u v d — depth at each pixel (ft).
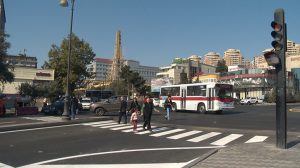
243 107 118.73
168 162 19.75
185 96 80.43
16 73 94.68
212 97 71.56
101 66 490.49
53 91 87.56
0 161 20.06
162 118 60.70
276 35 22.81
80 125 45.01
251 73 209.36
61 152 23.39
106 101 68.39
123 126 43.52
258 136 32.30
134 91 216.95
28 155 22.17
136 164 19.12
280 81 23.08
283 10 22.56
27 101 86.74
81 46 107.96
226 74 232.53
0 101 61.41
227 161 18.85
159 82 246.27
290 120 52.75
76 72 106.73
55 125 44.27
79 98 107.86
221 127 42.73
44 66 116.16
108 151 23.84
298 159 19.21
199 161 18.94
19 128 38.91
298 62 258.98
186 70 335.06
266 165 17.62
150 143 28.04
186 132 36.63
